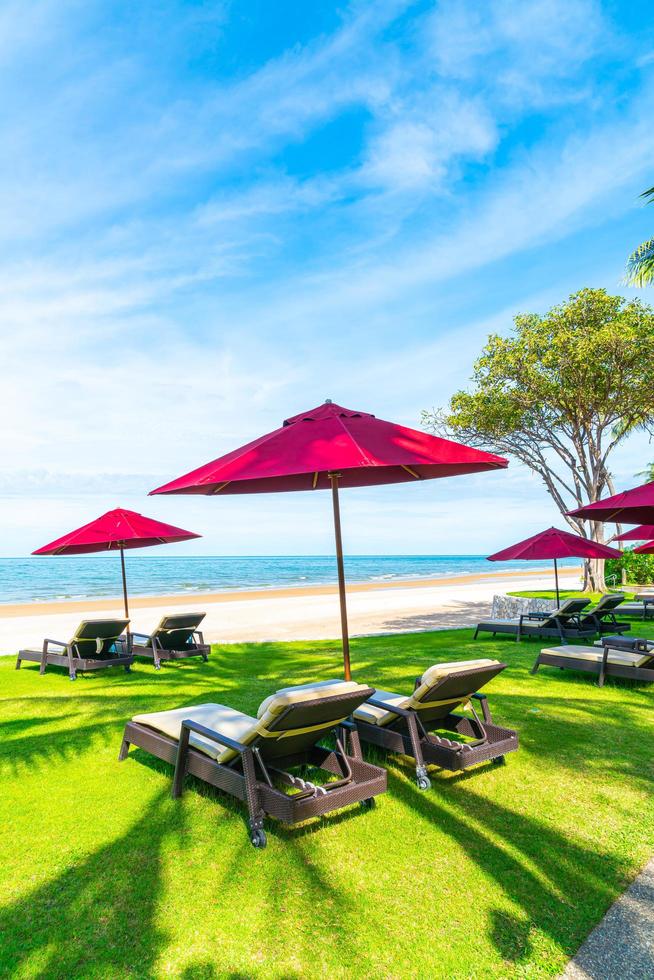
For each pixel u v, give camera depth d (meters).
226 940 2.65
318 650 11.17
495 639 12.16
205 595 35.00
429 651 10.54
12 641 13.91
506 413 21.98
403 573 67.75
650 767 4.72
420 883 3.10
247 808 3.88
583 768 4.68
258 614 19.48
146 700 7.16
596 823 3.77
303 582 49.50
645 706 6.54
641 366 19.27
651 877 3.16
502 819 3.82
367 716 4.76
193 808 3.98
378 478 5.98
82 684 8.47
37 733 5.82
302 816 3.37
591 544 11.55
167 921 2.79
